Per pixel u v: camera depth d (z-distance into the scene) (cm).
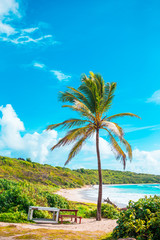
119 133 1035
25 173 5197
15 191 1002
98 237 601
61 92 1227
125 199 3297
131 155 1195
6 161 5669
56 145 1177
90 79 1240
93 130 1252
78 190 5850
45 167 7512
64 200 1364
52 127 1196
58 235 565
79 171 13350
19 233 555
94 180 12362
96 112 1235
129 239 452
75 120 1196
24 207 934
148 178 16388
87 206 1878
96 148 1216
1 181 1186
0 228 604
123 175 16675
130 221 524
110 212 1207
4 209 889
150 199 583
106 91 1271
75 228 787
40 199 1130
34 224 784
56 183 5744
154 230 487
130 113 1228
